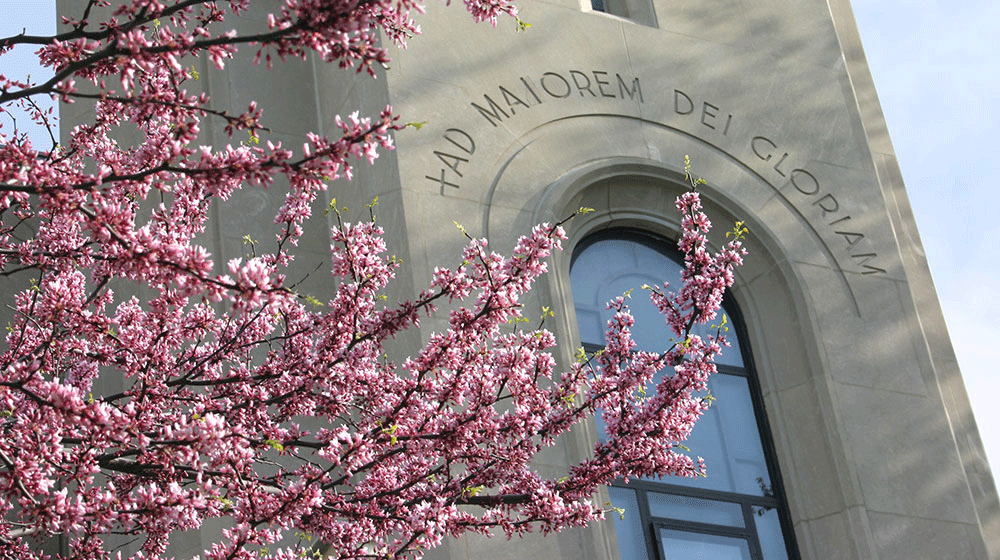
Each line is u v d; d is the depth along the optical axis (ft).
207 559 19.10
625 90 37.81
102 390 31.65
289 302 16.12
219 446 16.98
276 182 35.63
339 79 36.32
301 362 22.27
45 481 16.98
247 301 15.81
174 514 17.46
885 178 42.50
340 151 16.28
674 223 37.04
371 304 22.17
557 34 37.83
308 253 34.71
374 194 33.37
